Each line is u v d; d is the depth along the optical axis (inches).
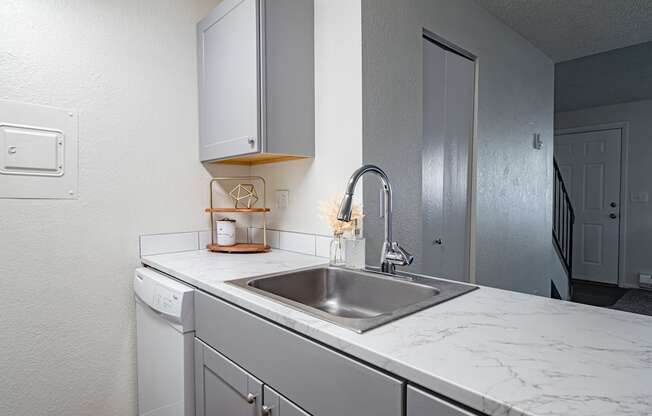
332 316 33.1
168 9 70.3
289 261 61.2
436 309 35.4
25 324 56.8
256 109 57.3
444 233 81.5
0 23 53.9
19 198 55.8
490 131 95.8
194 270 54.1
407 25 67.1
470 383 21.5
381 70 61.3
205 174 75.5
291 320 33.1
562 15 96.3
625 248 178.7
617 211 180.5
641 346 26.7
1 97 53.9
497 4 90.2
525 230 114.0
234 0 61.2
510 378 22.0
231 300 41.4
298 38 62.5
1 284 54.7
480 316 33.4
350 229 55.1
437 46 78.2
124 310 65.9
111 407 64.7
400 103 65.4
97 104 62.7
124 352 65.9
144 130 67.8
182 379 49.3
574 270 194.1
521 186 110.8
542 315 33.7
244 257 65.5
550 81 125.8
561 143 198.1
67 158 59.8
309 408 31.8
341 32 60.4
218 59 66.2
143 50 67.5
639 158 174.6
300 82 62.9
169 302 50.2
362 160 58.1
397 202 65.3
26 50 55.9
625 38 110.2
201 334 47.6
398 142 65.2
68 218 60.2
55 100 58.6
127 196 66.1
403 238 66.9
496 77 97.5
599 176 185.9
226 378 42.8
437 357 25.0
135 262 66.9
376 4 60.4
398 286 47.2
